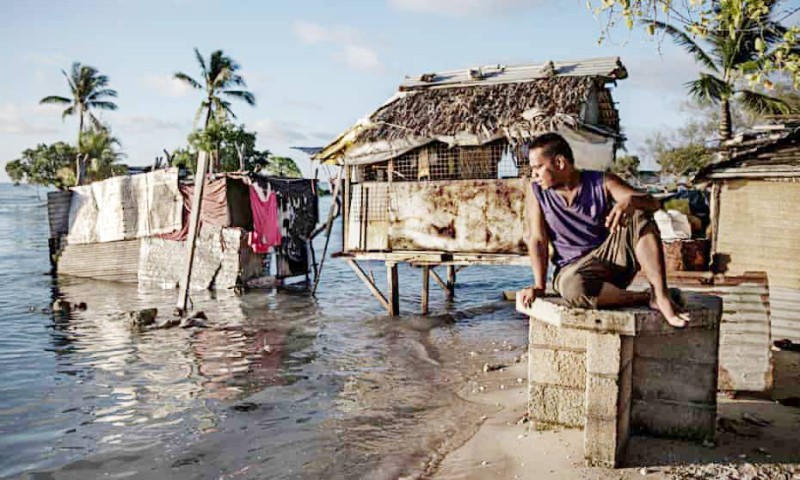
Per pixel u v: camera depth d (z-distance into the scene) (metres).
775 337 11.33
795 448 5.50
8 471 6.94
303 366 11.43
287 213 22.98
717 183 12.16
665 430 5.77
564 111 13.14
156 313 16.25
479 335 13.94
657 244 4.64
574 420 6.15
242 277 21.16
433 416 8.18
